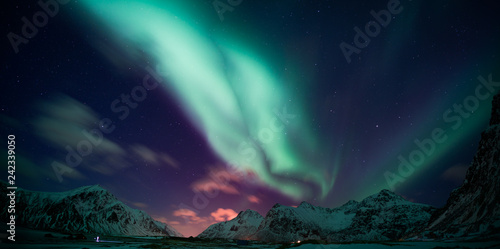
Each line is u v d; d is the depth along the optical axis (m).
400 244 58.66
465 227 84.94
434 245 55.06
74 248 61.00
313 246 57.28
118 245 78.62
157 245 79.56
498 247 45.62
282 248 60.94
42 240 86.81
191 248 75.94
